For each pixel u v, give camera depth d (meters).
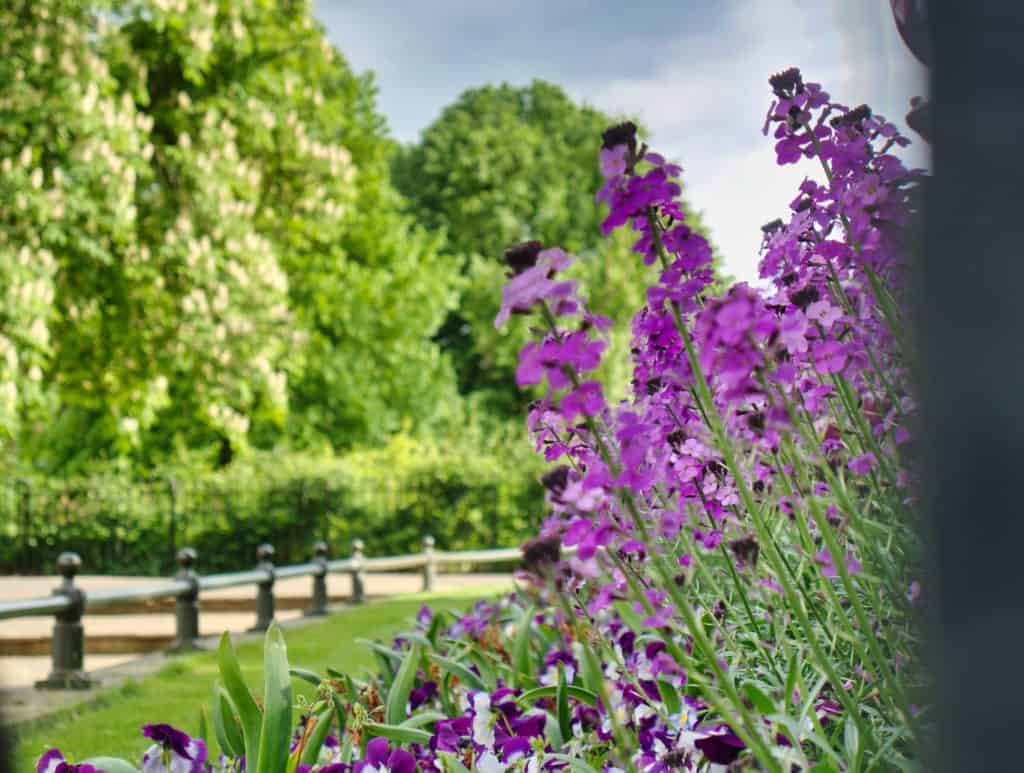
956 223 0.92
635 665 2.89
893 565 1.90
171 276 16.05
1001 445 0.88
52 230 13.60
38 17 14.02
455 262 27.16
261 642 8.31
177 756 2.19
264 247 16.83
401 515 17.39
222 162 16.58
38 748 4.46
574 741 2.37
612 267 28.59
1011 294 0.88
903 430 1.78
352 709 2.75
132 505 15.93
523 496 17.56
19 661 9.11
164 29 16.72
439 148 36.81
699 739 1.76
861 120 1.75
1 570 15.70
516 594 6.20
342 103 24.62
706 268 1.81
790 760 1.65
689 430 2.04
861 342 2.02
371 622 9.32
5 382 12.97
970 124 0.91
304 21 20.03
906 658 1.74
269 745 2.02
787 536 2.47
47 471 20.53
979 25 0.91
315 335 23.75
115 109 15.00
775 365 1.64
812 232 2.08
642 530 1.59
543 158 36.53
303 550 16.31
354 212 21.11
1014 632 0.86
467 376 34.66
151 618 11.65
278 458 17.41
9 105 13.40
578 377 1.55
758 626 2.39
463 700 2.98
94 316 15.90
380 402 25.56
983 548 0.88
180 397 17.73
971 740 0.87
